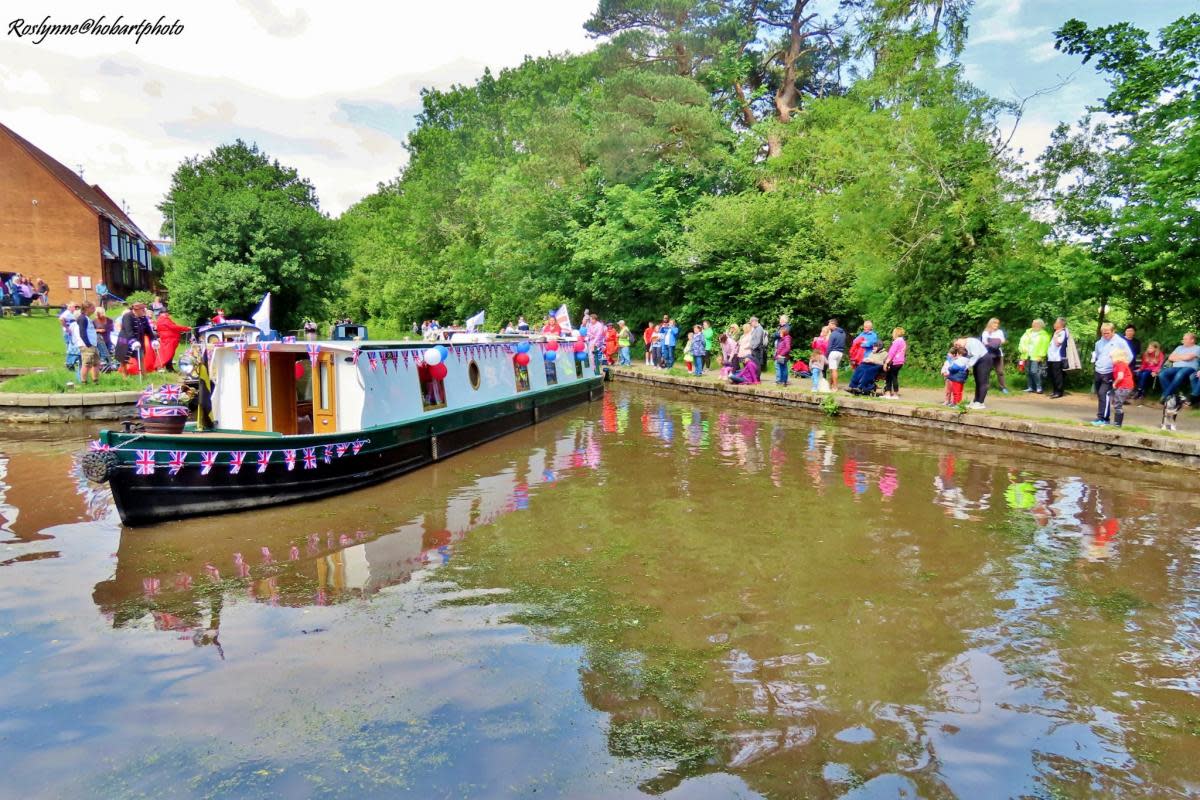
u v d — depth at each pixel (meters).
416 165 67.00
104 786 4.13
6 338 26.67
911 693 5.11
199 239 40.81
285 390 11.20
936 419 15.50
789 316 25.22
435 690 5.12
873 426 16.25
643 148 30.42
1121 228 15.63
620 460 12.76
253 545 8.17
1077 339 19.67
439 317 52.75
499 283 42.38
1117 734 4.64
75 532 8.61
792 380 22.62
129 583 7.11
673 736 4.57
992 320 17.03
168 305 41.78
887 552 7.98
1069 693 5.13
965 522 9.06
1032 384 17.62
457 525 8.94
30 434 14.90
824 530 8.75
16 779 4.19
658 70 33.69
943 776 4.20
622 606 6.56
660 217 30.75
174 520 8.95
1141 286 16.64
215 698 5.03
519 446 14.13
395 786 4.10
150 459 8.60
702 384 22.77
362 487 10.75
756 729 4.66
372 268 59.06
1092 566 7.57
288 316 43.75
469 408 13.83
